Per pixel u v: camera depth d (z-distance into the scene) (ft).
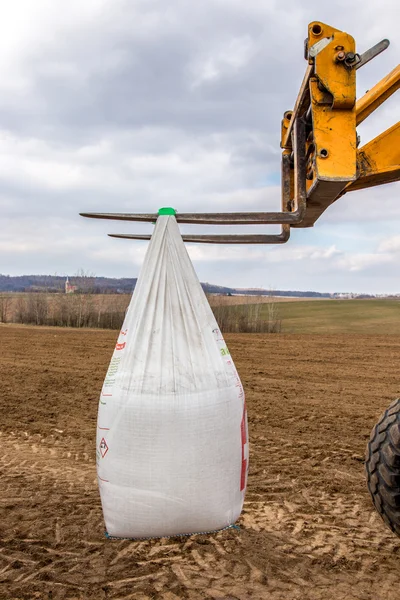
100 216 11.20
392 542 12.23
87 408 26.91
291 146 11.25
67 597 9.96
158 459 10.68
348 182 9.18
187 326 11.23
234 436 11.33
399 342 59.67
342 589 10.21
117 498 10.92
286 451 19.39
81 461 18.57
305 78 9.56
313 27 9.20
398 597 9.96
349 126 9.22
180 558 11.37
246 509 14.08
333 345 56.34
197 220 9.98
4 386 32.65
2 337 68.23
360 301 167.84
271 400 28.22
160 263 11.43
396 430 10.32
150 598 9.89
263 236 11.33
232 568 10.96
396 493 10.32
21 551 11.75
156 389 10.78
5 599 9.91
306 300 177.68
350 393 30.17
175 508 10.78
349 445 20.12
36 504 14.46
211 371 11.15
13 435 21.94
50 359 45.03
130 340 11.21
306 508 14.19
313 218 11.07
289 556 11.50
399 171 9.87
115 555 11.53
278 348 53.26
